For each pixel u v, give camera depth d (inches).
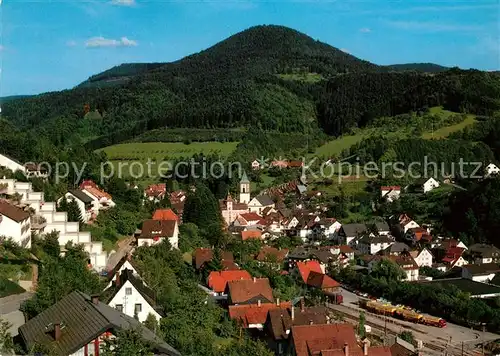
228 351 2327.8
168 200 7012.8
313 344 2647.6
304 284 4997.5
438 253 6328.7
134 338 1576.0
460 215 7140.8
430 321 4232.3
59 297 2213.3
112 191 6205.7
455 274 5703.7
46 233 3604.8
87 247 3745.1
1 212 3068.4
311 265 5270.7
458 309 4382.4
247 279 3786.9
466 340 3922.2
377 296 5049.2
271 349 2918.3
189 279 3853.3
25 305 2250.2
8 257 2881.4
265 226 7396.7
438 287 4854.8
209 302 3110.2
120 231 4800.7
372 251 6446.9
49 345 1642.5
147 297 2466.8
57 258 3245.6
